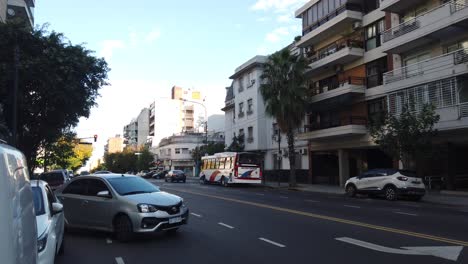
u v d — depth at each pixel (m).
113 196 11.48
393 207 19.02
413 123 23.61
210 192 29.77
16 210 3.27
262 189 35.78
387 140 24.62
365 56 33.94
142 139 144.38
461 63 24.11
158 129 124.50
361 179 24.88
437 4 27.11
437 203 21.17
